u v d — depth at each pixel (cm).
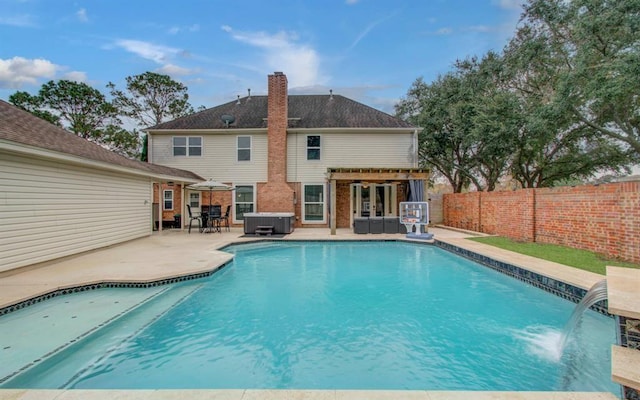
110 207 981
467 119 1612
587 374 341
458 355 385
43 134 768
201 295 604
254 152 1592
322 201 1581
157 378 336
